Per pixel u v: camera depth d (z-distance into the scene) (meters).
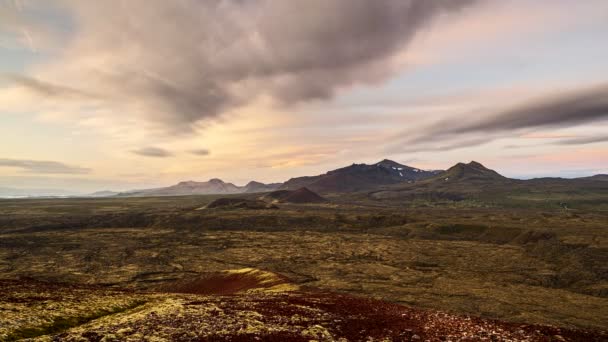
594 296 108.75
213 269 149.00
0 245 197.38
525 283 124.19
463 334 37.53
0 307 42.06
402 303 90.12
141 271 144.62
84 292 60.53
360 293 102.25
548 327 41.28
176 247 199.75
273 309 46.28
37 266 152.38
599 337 38.06
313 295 62.78
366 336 35.75
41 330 36.00
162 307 45.78
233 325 36.75
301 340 32.94
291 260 166.75
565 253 159.88
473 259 165.25
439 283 119.50
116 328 34.78
